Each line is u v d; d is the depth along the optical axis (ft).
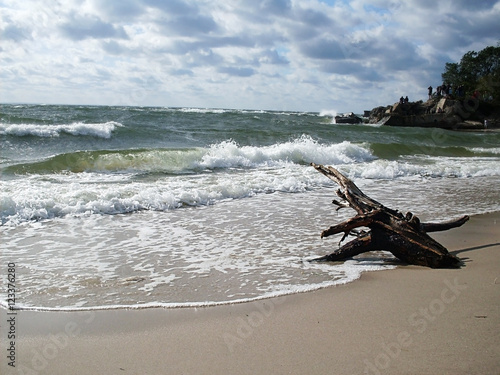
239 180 38.52
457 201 34.04
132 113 97.25
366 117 195.31
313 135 81.61
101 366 10.47
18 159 45.24
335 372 10.07
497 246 21.52
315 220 27.09
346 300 14.57
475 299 14.46
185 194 31.53
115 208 28.19
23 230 23.31
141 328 12.51
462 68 196.65
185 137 65.51
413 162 57.62
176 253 20.22
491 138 103.19
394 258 19.65
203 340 11.76
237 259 19.44
